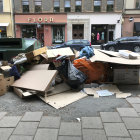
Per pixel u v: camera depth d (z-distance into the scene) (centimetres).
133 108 328
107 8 2278
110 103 354
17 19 2267
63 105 339
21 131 257
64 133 252
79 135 247
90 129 261
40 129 262
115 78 477
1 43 577
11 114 309
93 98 382
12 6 2230
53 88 399
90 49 504
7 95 404
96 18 2277
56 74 422
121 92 412
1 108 334
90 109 327
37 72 454
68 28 2295
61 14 2259
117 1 2241
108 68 489
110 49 1670
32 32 2330
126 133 250
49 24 2277
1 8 2252
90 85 455
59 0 2252
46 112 316
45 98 369
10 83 435
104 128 263
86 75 462
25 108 333
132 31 2334
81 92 413
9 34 2289
